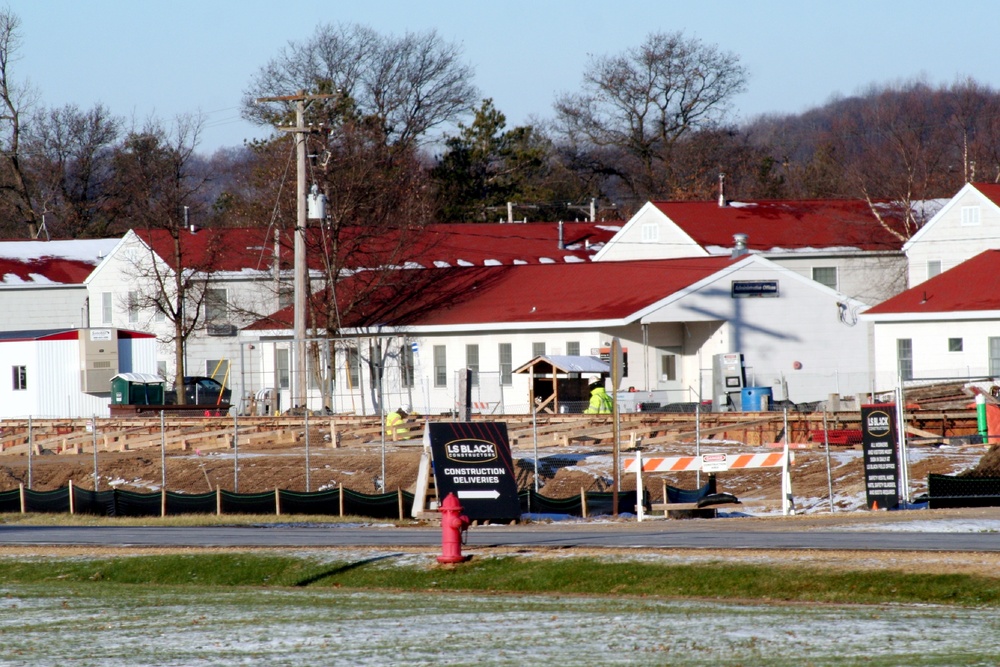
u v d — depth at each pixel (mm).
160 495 99812
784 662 36375
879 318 173500
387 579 58531
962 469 101188
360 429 151000
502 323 184375
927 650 37688
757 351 180250
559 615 46719
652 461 84188
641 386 179875
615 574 55469
